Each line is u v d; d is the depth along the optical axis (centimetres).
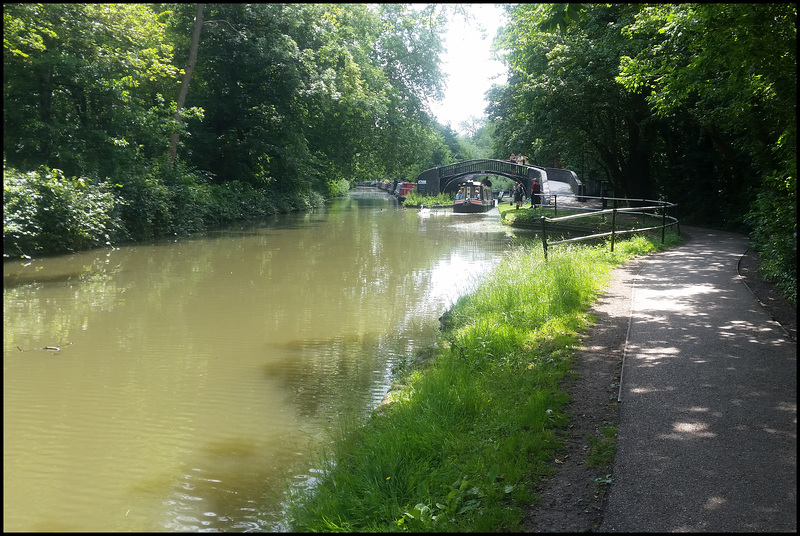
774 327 845
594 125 3600
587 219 2872
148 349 922
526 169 5125
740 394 589
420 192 6166
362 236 2684
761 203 1625
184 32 2986
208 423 654
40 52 2084
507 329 867
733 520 380
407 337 1003
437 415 574
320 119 3950
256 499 505
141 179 2375
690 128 2916
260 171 3966
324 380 789
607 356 733
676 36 1283
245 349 927
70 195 1950
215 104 3438
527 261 1358
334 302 1271
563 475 451
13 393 735
